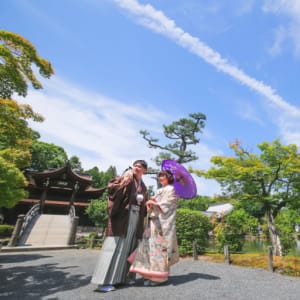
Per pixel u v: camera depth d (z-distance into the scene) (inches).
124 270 131.4
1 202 334.6
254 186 405.4
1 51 174.6
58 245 548.7
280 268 249.1
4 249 454.3
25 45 186.2
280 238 431.2
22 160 323.3
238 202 425.7
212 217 637.9
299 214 422.9
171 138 1016.9
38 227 661.9
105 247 131.3
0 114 199.9
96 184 1630.2
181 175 150.6
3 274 200.2
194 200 1959.9
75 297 114.1
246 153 426.9
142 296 113.0
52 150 1405.0
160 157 916.6
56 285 151.6
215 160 413.7
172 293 119.2
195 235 418.0
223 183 431.8
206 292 124.2
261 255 311.7
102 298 110.3
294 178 379.6
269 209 415.8
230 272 197.3
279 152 379.2
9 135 224.7
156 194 148.3
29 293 130.3
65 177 925.2
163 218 140.1
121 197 132.9
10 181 311.0
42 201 865.5
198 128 981.2
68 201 1043.9
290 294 130.9
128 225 136.0
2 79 194.1
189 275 174.1
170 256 139.0
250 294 125.5
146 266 132.0
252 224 450.3
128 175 138.7
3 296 124.7
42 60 199.0
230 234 440.5
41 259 327.6
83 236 729.0
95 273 126.2
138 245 138.9
